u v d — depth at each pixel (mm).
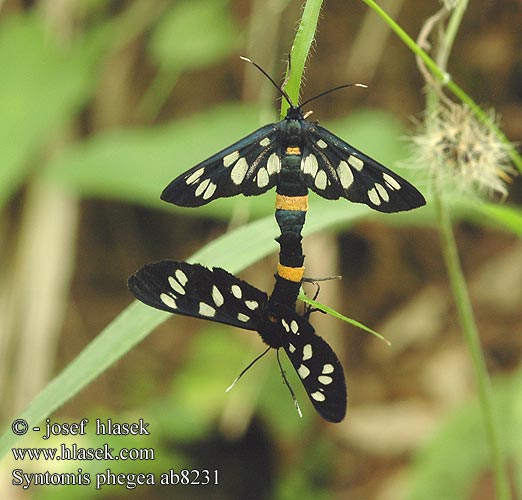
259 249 350
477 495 444
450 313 566
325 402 322
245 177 328
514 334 550
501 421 438
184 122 473
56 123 481
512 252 563
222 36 483
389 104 547
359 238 581
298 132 328
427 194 365
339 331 534
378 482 514
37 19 499
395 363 560
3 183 444
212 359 527
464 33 544
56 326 502
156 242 608
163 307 326
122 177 451
